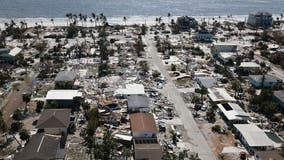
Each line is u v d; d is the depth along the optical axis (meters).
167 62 170.75
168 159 91.56
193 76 154.12
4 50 163.88
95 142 97.38
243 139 103.19
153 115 114.56
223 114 119.12
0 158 90.12
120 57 175.12
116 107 120.31
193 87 142.75
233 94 136.12
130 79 146.50
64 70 153.00
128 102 119.94
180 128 110.00
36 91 131.88
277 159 90.69
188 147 99.62
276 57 180.12
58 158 88.25
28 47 187.62
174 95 134.12
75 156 92.25
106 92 132.62
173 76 153.75
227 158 95.00
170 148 98.25
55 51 178.50
